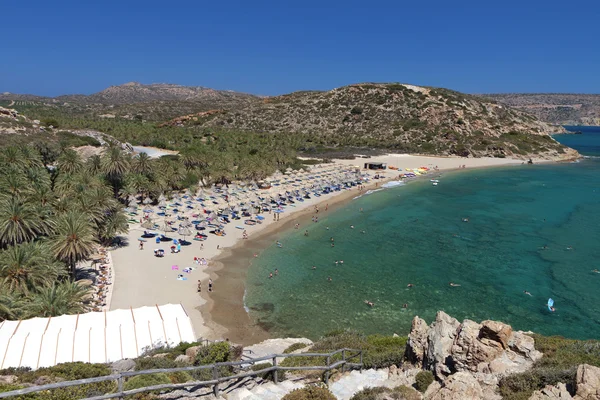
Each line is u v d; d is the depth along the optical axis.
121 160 77.88
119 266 53.09
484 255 60.94
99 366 20.42
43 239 44.56
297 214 83.50
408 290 49.22
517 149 174.38
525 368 14.96
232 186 98.75
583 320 42.25
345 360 17.44
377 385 16.25
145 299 44.88
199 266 54.88
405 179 125.81
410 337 18.36
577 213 86.00
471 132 187.50
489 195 104.81
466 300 46.75
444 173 138.12
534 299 46.88
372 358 19.47
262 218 77.69
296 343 28.84
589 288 49.59
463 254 61.38
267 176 109.38
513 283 51.06
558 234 71.19
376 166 138.25
